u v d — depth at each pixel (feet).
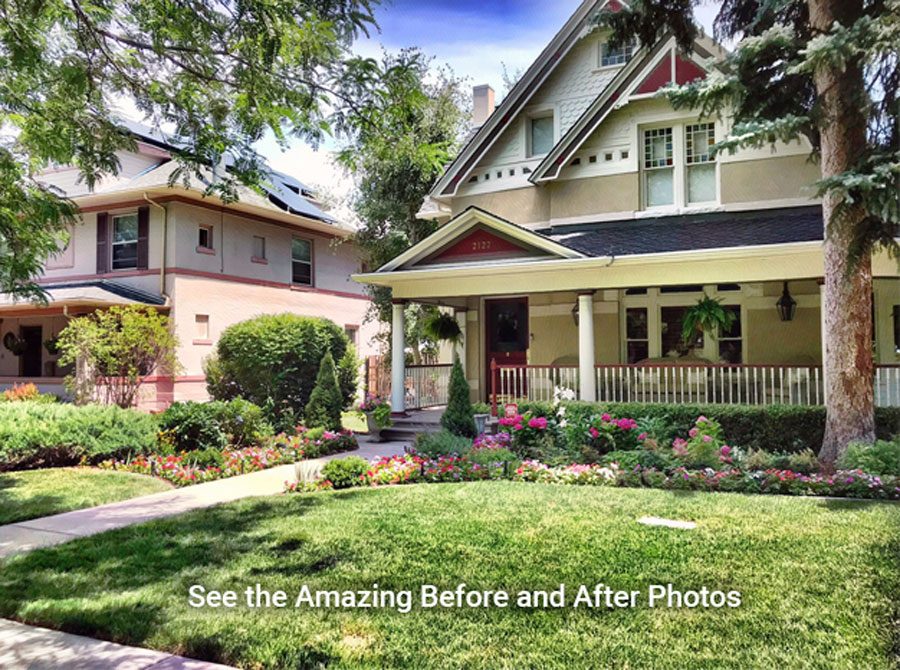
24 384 57.21
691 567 15.99
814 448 29.76
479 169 48.57
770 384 36.45
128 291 54.49
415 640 12.53
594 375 36.24
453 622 13.29
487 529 19.62
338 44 19.16
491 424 37.68
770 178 37.35
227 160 28.37
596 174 42.04
